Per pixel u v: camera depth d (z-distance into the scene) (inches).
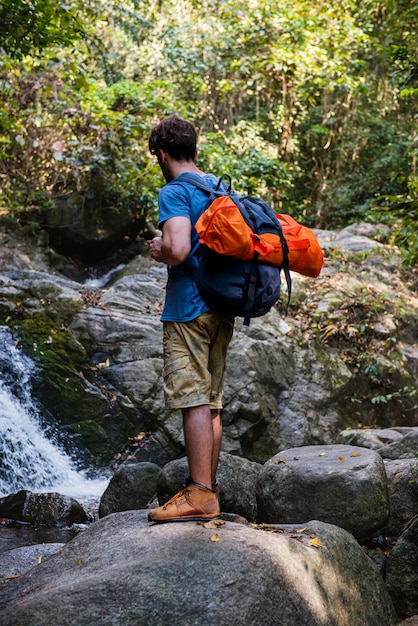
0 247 458.0
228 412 313.9
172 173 122.0
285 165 651.5
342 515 154.1
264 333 349.1
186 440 114.8
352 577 124.0
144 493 217.0
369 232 492.7
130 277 377.7
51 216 493.4
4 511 230.7
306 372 350.6
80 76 413.4
